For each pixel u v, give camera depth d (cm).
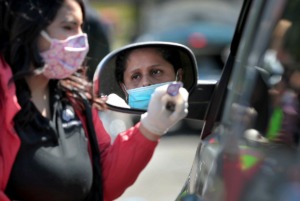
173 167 1490
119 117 1246
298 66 348
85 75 499
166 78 503
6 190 456
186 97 461
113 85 503
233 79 388
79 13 463
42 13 452
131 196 1251
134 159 483
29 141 450
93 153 479
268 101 356
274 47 354
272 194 314
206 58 2142
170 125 471
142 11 4106
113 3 4228
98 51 975
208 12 3578
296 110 342
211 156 393
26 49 453
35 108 456
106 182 489
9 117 440
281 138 341
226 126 380
